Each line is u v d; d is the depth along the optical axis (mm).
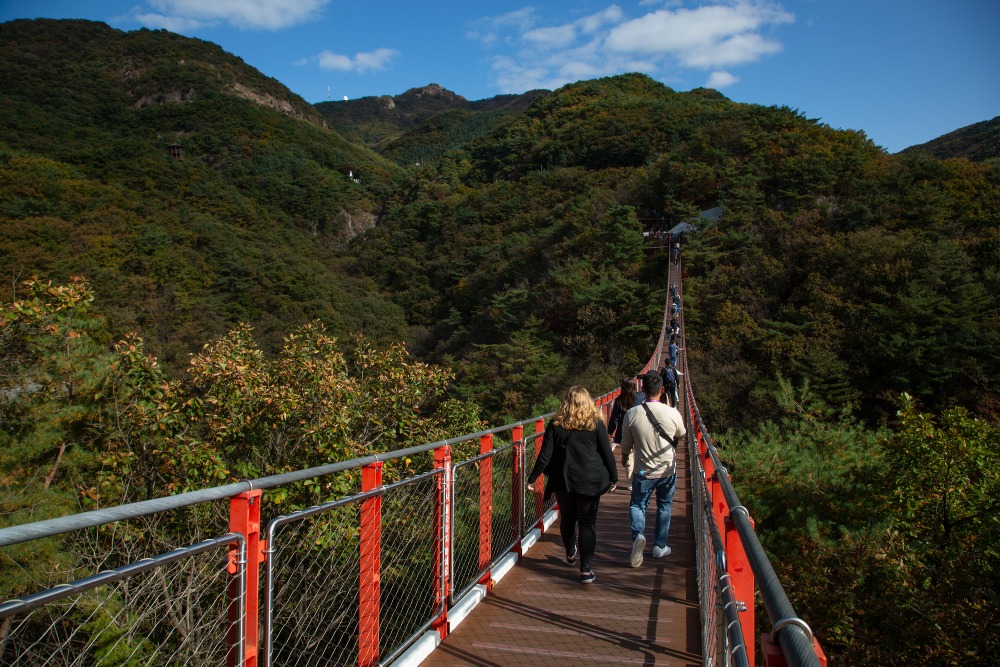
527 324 49094
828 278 44969
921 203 50500
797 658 1010
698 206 73188
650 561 6176
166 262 53531
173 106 140000
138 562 1879
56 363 8391
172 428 9156
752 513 9609
